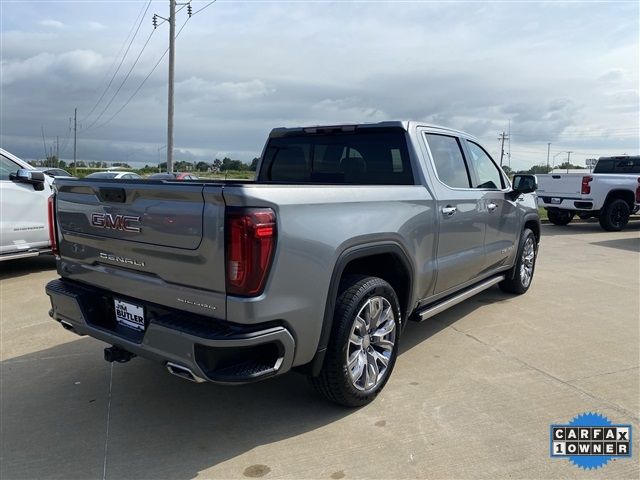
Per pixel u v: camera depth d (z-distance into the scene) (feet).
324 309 9.59
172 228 8.79
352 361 10.54
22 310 18.10
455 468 8.98
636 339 15.67
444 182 14.19
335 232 9.70
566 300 20.30
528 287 21.67
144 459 9.23
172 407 11.16
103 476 8.72
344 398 10.55
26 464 9.04
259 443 9.75
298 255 8.89
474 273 16.20
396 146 13.46
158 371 13.04
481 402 11.39
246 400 11.50
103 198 9.99
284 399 11.55
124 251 9.77
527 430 10.23
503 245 18.11
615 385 12.34
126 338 9.70
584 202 42.34
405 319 12.59
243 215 8.08
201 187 8.32
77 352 14.25
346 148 14.44
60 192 11.30
